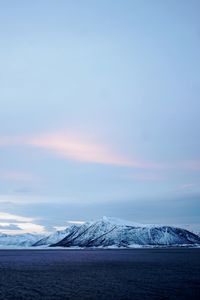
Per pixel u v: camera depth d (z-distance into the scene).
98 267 185.62
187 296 86.00
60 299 84.50
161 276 131.62
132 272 150.88
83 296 88.50
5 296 89.56
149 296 86.94
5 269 179.00
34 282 118.69
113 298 85.12
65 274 147.12
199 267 173.88
